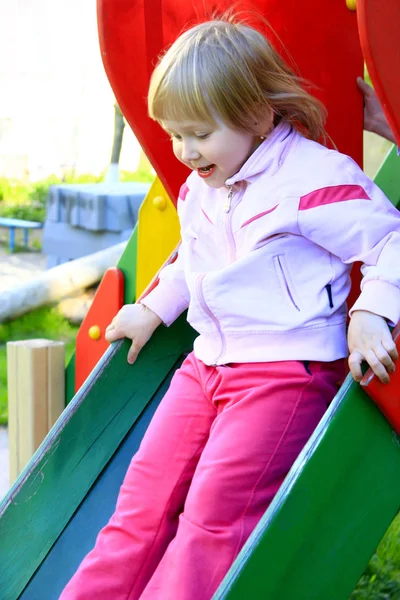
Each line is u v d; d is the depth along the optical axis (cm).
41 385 261
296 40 189
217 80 154
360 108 197
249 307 158
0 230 776
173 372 194
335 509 141
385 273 145
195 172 179
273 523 137
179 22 183
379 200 154
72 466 185
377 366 140
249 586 136
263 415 154
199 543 151
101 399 187
